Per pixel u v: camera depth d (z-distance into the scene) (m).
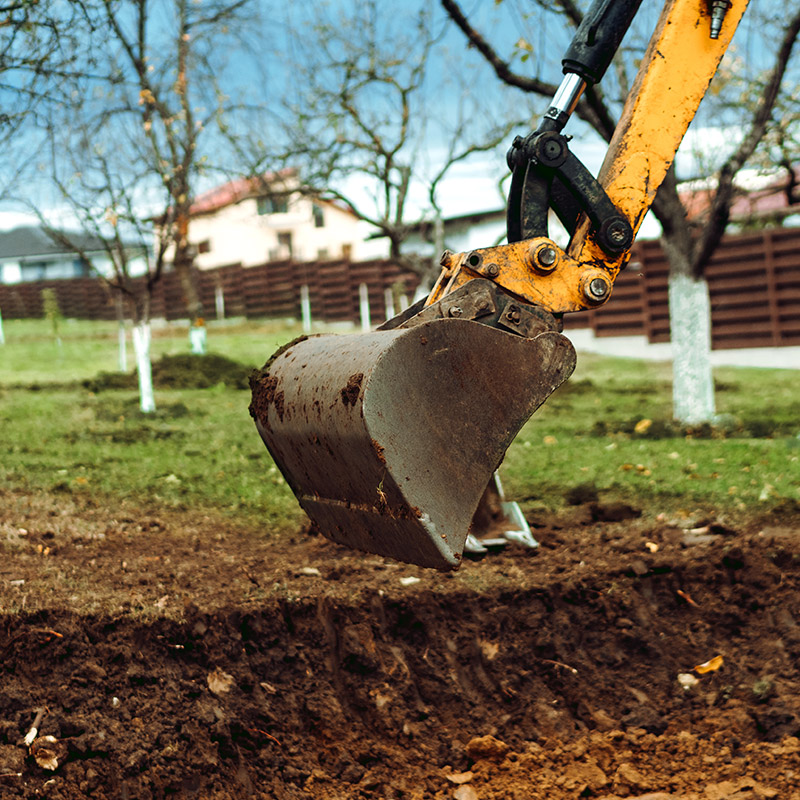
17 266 53.47
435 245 15.64
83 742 3.55
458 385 3.34
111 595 4.37
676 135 3.81
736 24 3.85
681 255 11.11
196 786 3.68
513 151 3.81
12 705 3.62
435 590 4.84
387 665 4.50
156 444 9.76
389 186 15.06
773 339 17.56
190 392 15.67
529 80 9.50
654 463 8.30
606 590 5.06
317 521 3.93
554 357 3.47
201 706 3.94
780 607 5.02
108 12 7.73
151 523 6.24
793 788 3.80
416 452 3.28
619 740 4.27
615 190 3.77
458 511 3.33
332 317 30.83
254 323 32.75
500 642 4.75
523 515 6.48
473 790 3.90
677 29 3.82
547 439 10.05
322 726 4.16
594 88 9.06
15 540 5.36
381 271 29.45
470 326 3.35
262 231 45.47
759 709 4.41
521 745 4.30
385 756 4.10
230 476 7.92
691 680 4.69
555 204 3.82
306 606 4.54
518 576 5.14
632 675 4.73
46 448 9.32
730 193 10.54
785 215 17.91
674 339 11.27
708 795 3.76
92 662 3.88
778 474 7.52
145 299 13.11
